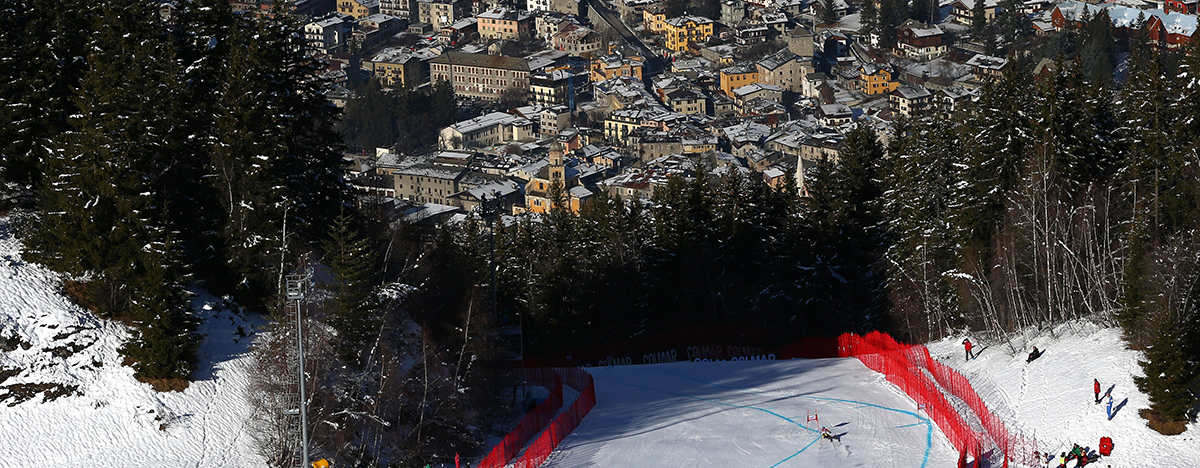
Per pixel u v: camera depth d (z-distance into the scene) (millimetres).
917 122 117125
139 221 69438
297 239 76750
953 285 100562
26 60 79875
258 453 62938
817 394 84062
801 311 112062
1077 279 88438
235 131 75875
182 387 66562
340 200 84625
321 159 84000
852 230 112562
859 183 122438
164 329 66438
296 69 84375
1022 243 95438
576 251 116062
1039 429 71438
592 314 110250
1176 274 74875
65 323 68125
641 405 82312
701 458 70438
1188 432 66938
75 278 71188
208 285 75688
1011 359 83938
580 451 71625
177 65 77625
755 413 79562
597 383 89312
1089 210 93875
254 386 65250
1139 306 76438
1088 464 65250
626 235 114812
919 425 75938
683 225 111062
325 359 65062
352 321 68375
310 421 62250
